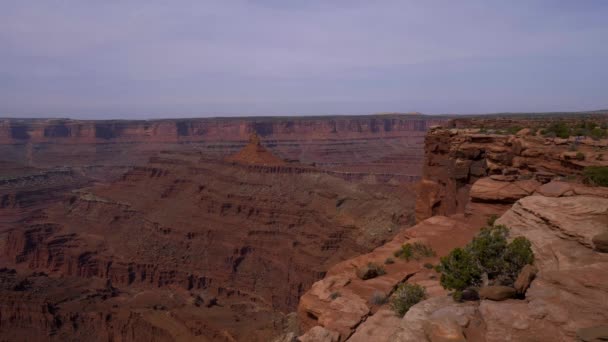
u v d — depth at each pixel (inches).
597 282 420.2
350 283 698.8
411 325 419.8
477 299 462.3
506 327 380.2
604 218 564.7
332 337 507.8
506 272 498.3
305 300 667.4
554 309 389.4
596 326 353.1
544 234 577.6
